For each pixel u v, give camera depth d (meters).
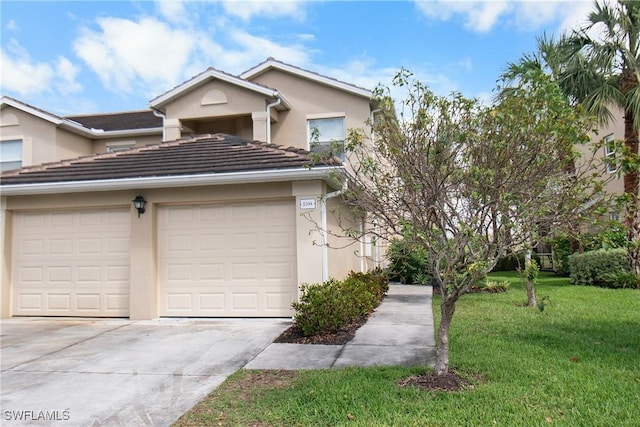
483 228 4.86
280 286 9.66
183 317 9.94
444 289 5.34
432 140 5.11
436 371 5.43
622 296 11.55
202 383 5.70
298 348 7.21
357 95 16.00
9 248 10.69
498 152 4.88
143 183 9.61
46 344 8.01
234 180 9.38
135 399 5.23
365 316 9.48
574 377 5.35
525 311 9.68
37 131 16.95
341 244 11.62
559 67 14.11
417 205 5.04
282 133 16.33
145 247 9.99
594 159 5.35
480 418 4.32
